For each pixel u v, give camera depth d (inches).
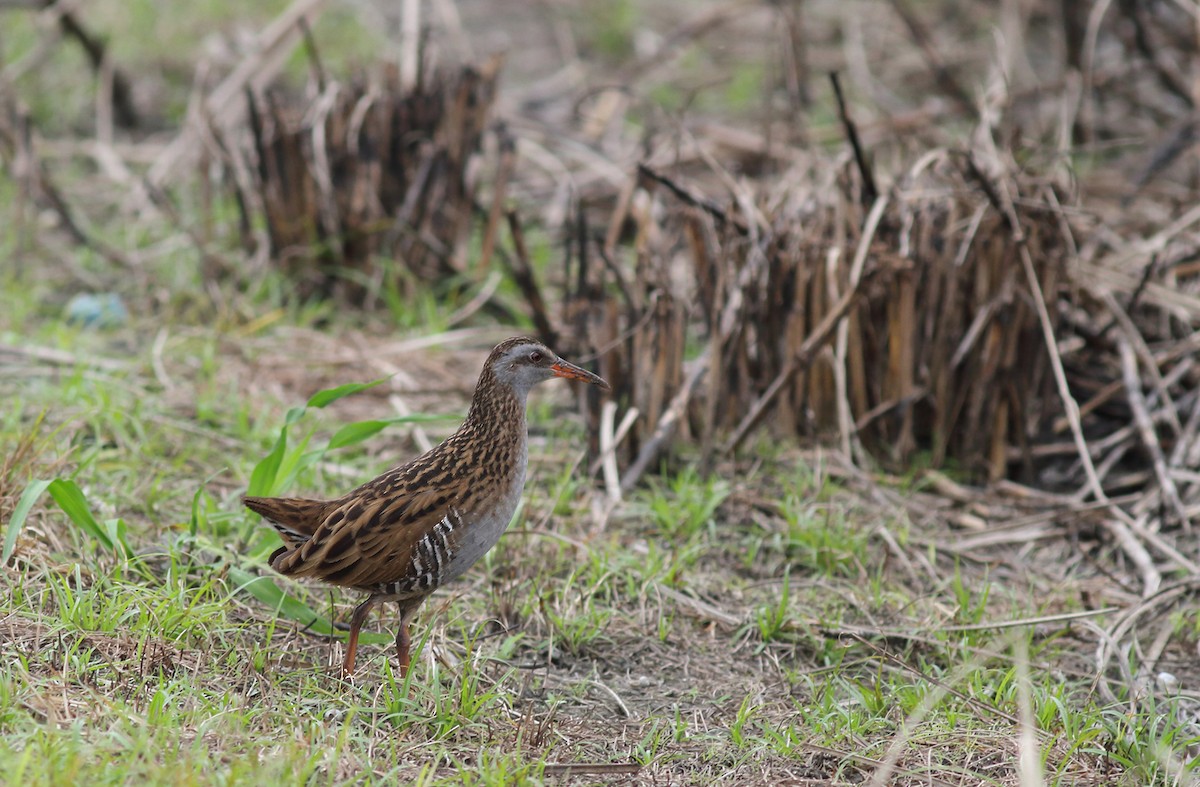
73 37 689.6
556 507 397.7
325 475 403.5
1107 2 613.9
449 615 339.0
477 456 299.7
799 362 422.6
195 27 788.6
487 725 288.7
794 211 458.0
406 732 282.2
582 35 830.5
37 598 309.4
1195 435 443.2
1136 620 354.6
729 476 428.1
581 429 454.0
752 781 281.1
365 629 327.3
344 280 537.0
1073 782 283.3
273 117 527.8
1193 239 503.5
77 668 279.6
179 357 481.1
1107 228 526.9
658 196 578.6
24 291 530.0
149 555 325.7
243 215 542.0
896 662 339.9
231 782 238.8
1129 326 451.5
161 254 563.2
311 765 251.4
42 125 693.9
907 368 435.5
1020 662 284.8
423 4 862.5
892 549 390.3
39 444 387.9
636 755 289.0
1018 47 728.3
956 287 430.6
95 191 631.2
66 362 461.4
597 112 679.1
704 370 442.9
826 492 418.9
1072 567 397.1
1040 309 415.8
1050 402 454.9
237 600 326.3
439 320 520.1
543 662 330.0
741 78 744.3
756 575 381.1
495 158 645.9
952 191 432.5
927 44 678.5
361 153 527.8
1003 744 294.8
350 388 333.1
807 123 685.3
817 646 344.5
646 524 400.8
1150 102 691.4
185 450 411.2
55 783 231.1
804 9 828.6
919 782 281.3
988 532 410.0
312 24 764.0
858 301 430.9
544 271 564.7
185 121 668.7
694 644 345.4
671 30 830.5
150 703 272.8
